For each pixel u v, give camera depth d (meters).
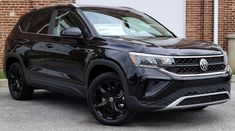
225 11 16.11
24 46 9.25
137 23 8.40
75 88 7.93
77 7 8.27
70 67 7.98
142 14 9.03
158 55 6.79
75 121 7.68
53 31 8.61
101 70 7.59
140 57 6.83
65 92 8.23
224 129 7.13
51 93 10.51
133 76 6.80
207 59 7.11
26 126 7.35
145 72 6.75
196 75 6.90
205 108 8.78
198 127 7.23
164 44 7.15
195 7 15.82
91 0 15.13
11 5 14.55
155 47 6.92
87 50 7.58
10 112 8.45
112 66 7.08
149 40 7.43
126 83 6.88
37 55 8.80
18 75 9.59
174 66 6.79
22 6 14.62
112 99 7.20
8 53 9.71
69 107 8.89
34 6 14.64
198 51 7.07
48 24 8.82
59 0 14.79
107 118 7.31
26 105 9.11
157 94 6.70
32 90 9.59
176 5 15.74
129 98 6.86
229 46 15.16
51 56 8.41
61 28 8.43
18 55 9.39
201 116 8.06
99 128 7.16
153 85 6.73
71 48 7.94
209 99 7.07
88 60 7.51
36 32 9.11
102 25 7.89
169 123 7.49
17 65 9.51
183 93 6.77
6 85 11.82
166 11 15.70
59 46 8.23
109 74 7.19
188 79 6.79
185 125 7.36
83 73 7.67
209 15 15.86
